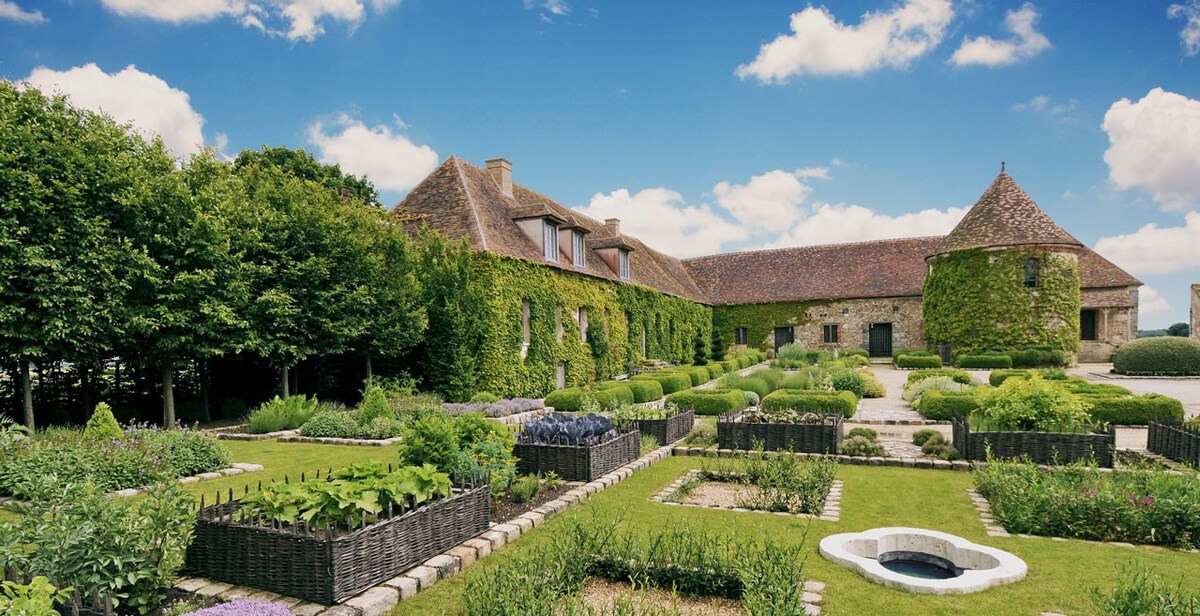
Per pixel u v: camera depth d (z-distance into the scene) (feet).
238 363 61.82
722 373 97.09
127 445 27.48
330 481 17.11
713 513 22.22
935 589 14.85
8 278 37.06
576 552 15.35
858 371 72.28
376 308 56.80
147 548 13.51
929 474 28.66
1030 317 96.22
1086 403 34.91
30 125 40.11
